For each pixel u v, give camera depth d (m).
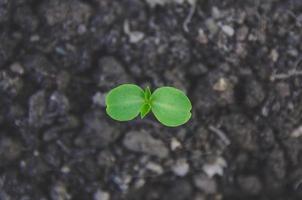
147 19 0.29
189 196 0.29
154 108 0.24
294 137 0.29
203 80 0.28
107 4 0.28
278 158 0.29
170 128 0.28
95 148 0.28
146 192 0.29
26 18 0.28
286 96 0.28
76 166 0.28
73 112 0.28
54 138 0.28
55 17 0.28
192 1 0.29
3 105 0.28
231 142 0.29
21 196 0.29
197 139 0.29
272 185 0.30
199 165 0.29
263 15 0.29
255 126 0.29
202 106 0.28
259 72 0.29
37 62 0.28
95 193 0.29
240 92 0.29
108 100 0.24
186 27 0.28
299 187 0.29
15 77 0.28
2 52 0.28
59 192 0.29
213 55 0.28
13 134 0.28
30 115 0.28
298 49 0.29
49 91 0.28
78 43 0.28
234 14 0.29
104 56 0.28
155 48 0.28
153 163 0.28
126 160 0.28
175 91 0.24
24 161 0.29
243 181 0.29
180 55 0.28
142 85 0.28
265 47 0.29
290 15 0.29
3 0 0.28
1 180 0.29
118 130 0.28
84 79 0.29
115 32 0.28
